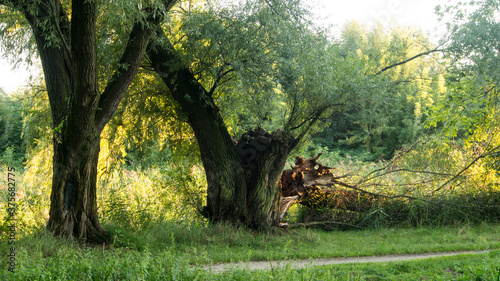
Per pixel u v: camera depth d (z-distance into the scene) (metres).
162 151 15.54
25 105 13.30
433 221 14.89
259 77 11.48
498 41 13.26
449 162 16.56
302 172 15.16
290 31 11.48
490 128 16.33
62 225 9.45
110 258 6.91
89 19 8.55
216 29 11.12
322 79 12.06
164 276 6.26
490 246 10.57
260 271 6.95
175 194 14.33
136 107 14.13
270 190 12.89
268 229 12.55
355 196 15.96
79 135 9.25
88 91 8.96
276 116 13.70
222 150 12.58
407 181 16.70
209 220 12.72
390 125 34.69
